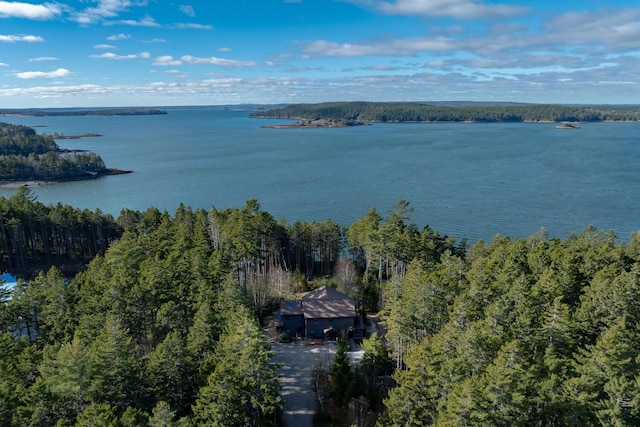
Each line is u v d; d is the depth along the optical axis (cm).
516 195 16238
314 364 5703
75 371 3941
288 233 9944
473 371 3856
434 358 3812
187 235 8750
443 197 16175
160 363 4425
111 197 17012
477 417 3173
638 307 4675
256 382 4144
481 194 16512
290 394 5106
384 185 18388
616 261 6338
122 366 4122
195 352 4978
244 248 7556
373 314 7419
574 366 3794
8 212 9956
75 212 10850
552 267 6200
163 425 3453
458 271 6469
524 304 4600
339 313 6581
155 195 17238
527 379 3488
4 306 5806
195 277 6400
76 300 5997
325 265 10144
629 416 3297
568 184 17825
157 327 5700
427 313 5059
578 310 4812
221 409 3903
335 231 9919
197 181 19712
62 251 11419
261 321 7112
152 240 9000
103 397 4041
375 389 5025
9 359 4738
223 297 5722
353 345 6300
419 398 3759
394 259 8169
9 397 3738
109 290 5831
